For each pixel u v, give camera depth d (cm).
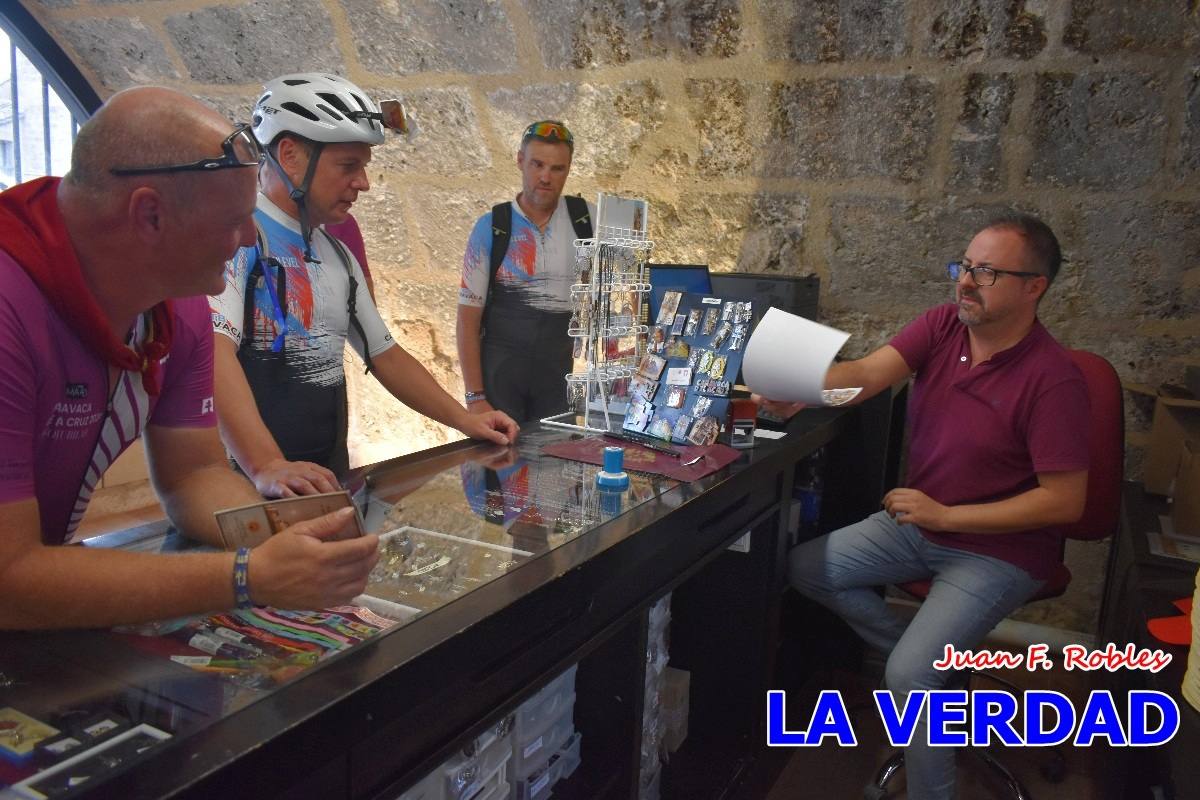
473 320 298
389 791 100
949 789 201
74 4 394
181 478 131
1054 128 271
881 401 262
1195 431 246
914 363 230
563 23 323
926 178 289
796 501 253
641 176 330
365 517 143
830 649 281
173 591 95
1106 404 227
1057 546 218
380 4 346
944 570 219
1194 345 269
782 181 308
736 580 218
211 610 97
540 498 158
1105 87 263
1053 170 274
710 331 207
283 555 96
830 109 296
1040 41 267
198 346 128
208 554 98
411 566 123
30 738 79
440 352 387
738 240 320
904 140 289
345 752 91
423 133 360
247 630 102
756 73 303
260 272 183
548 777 163
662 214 329
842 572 231
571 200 295
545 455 190
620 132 329
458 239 368
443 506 151
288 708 86
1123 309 275
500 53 336
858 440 267
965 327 223
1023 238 202
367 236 386
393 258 384
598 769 169
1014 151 277
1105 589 266
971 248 210
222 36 378
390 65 356
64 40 409
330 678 92
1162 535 222
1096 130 267
